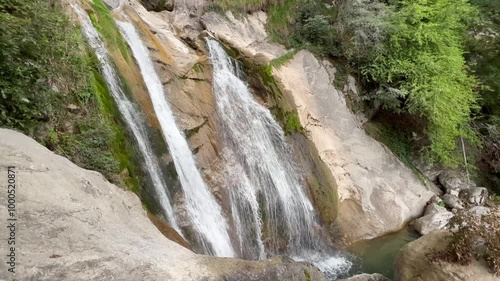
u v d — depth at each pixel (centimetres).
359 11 1337
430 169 1466
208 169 990
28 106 621
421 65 1287
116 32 905
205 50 1146
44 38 653
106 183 625
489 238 712
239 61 1219
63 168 539
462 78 1338
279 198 1085
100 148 698
